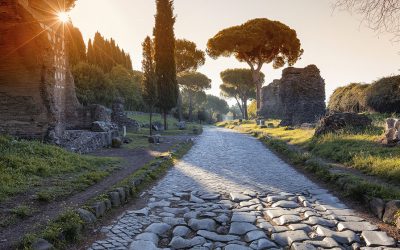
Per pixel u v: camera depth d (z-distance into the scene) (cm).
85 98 4050
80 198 838
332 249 548
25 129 1623
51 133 1666
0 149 1158
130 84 5972
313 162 1255
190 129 4400
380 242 570
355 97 2802
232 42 4966
